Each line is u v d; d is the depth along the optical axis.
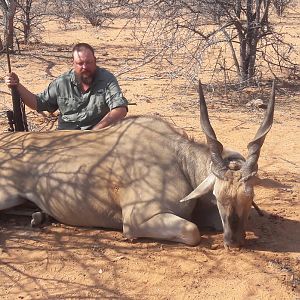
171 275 2.98
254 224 3.51
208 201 3.38
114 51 10.31
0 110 6.08
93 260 3.13
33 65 8.80
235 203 3.01
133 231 3.27
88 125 3.98
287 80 7.68
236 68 8.01
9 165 3.55
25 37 10.90
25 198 3.51
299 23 13.88
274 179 4.26
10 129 4.11
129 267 3.05
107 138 3.51
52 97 4.01
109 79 3.91
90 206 3.38
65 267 3.07
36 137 3.67
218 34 8.38
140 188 3.28
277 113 6.12
